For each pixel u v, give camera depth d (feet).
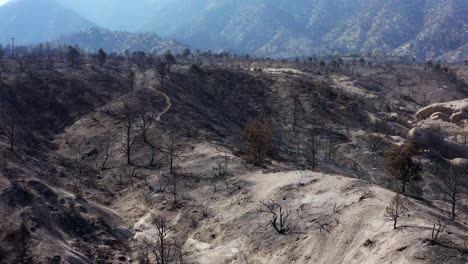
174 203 213.66
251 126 284.61
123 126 342.44
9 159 219.61
